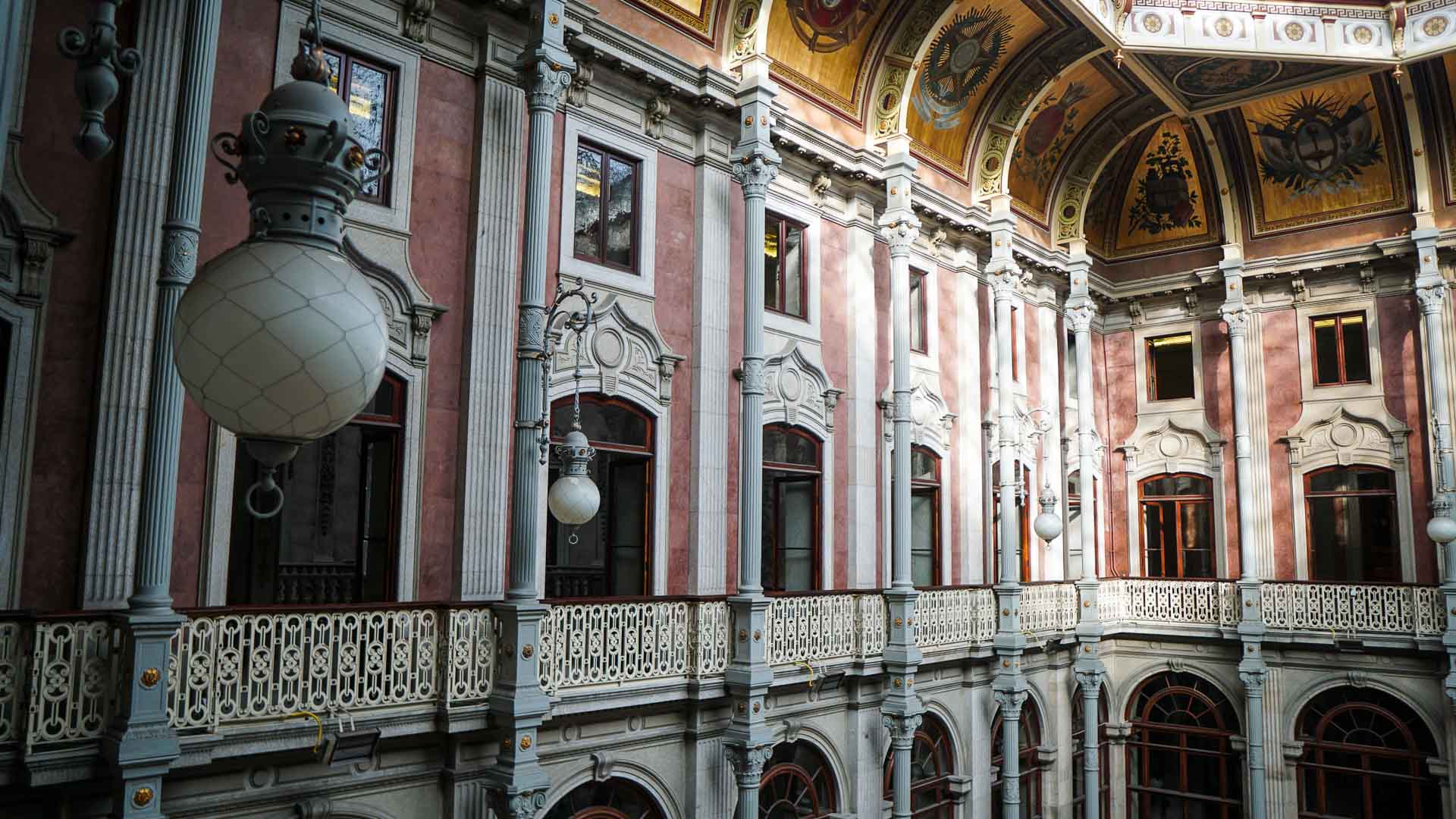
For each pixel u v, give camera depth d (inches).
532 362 420.5
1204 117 835.4
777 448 591.2
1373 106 788.0
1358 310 826.8
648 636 466.9
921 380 690.2
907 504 602.5
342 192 127.8
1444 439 751.1
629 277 510.3
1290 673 800.3
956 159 736.3
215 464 363.9
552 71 438.0
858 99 647.8
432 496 423.5
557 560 523.5
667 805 485.7
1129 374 934.4
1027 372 813.9
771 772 539.2
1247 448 839.1
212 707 317.7
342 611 356.8
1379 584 763.4
